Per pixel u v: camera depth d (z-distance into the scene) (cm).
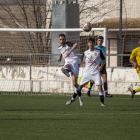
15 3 7656
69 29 4394
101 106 2916
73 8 5253
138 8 8331
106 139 1573
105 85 3531
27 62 4756
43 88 4344
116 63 5672
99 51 2800
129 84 4184
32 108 2728
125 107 2852
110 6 8625
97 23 8312
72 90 4266
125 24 7931
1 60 4844
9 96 3809
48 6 7400
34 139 1560
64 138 1587
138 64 3120
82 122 2047
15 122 2033
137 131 1778
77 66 2822
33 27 7638
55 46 4850
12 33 6066
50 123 2005
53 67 4509
